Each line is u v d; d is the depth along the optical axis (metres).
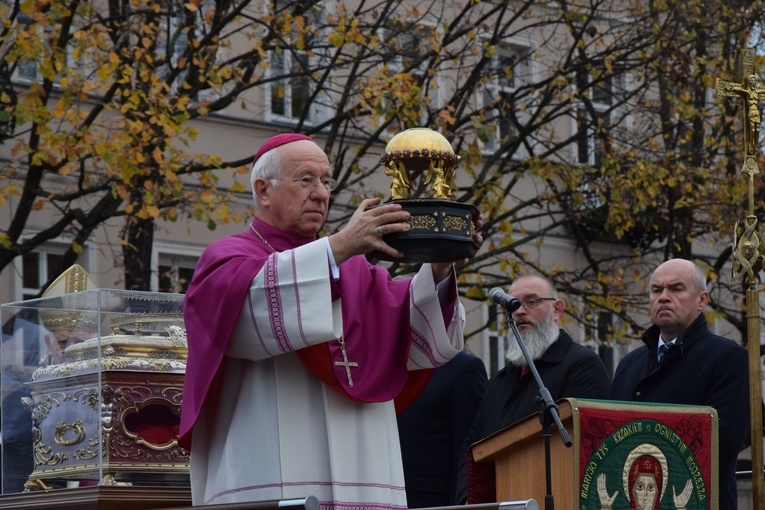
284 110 26.14
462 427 9.51
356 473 5.89
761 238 8.06
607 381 9.09
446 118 18.97
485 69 22.31
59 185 23.53
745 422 8.52
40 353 7.36
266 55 19.86
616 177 21.84
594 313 23.31
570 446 6.71
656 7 21.75
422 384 6.28
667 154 22.20
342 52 22.00
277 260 5.59
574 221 23.28
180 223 25.67
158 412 7.18
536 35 26.75
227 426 5.99
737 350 8.70
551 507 6.72
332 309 5.76
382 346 6.02
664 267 9.16
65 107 16.89
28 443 7.43
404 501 6.07
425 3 25.17
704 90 22.92
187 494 6.84
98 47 17.00
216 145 25.62
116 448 7.04
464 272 21.30
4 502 6.92
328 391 5.91
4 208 23.12
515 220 22.14
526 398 9.12
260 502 5.34
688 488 7.17
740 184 22.27
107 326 7.13
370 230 5.52
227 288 5.61
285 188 6.05
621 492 6.99
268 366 5.93
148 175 17.91
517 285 9.39
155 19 18.88
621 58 22.22
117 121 17.91
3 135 18.75
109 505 6.61
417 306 6.04
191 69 19.20
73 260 18.53
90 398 7.09
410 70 21.16
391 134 20.62
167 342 7.27
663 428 7.14
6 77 18.42
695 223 23.73
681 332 8.98
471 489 7.77
